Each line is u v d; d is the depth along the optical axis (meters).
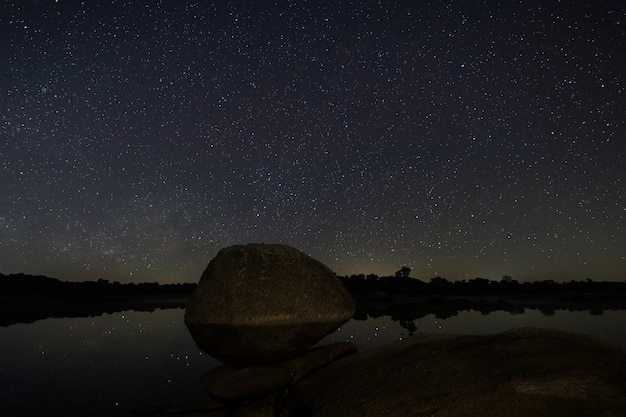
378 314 24.27
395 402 4.86
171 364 11.14
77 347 13.97
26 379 9.63
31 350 13.44
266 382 7.05
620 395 4.14
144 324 21.06
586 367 4.77
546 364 5.00
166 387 8.83
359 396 5.33
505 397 4.39
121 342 15.02
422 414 4.48
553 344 5.65
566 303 31.44
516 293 39.47
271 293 7.27
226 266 7.60
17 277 42.19
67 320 23.36
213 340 7.32
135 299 42.38
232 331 7.16
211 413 6.71
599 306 29.38
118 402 7.85
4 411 7.45
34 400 8.04
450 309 27.45
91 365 11.09
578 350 5.35
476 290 41.22
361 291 41.59
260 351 7.30
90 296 41.56
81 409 7.51
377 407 4.87
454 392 4.75
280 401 6.37
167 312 29.34
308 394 6.14
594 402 4.05
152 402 7.82
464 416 4.28
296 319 7.22
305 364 7.44
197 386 8.84
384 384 5.47
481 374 5.06
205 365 10.96
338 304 7.60
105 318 24.62
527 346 5.68
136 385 9.01
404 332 15.99
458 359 5.73
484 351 5.82
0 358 12.14
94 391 8.59
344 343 8.12
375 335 15.27
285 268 7.57
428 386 5.07
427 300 35.38
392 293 40.81
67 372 10.30
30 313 28.38
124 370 10.45
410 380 5.38
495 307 29.00
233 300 7.20
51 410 7.47
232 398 6.99
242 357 7.44
